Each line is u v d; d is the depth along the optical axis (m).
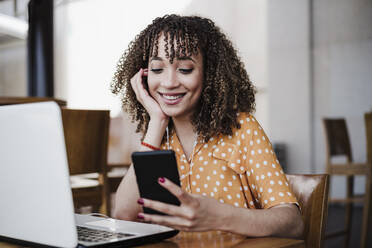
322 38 5.21
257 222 0.81
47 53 4.40
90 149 2.11
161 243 0.79
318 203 1.11
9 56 9.08
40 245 0.74
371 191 2.97
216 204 0.76
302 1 5.31
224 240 0.81
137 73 1.13
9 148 0.76
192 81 1.01
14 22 6.56
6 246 0.79
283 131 5.43
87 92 7.16
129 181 1.07
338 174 3.20
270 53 5.52
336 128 3.42
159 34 1.03
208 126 1.04
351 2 5.04
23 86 8.89
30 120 0.72
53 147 0.69
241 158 1.02
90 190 2.17
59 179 0.69
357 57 5.02
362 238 3.01
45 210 0.73
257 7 5.60
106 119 2.16
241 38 5.74
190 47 1.00
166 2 6.19
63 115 1.97
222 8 5.84
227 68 1.04
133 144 5.04
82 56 7.19
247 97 1.11
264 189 0.96
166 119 1.08
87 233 0.80
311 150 5.25
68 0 7.26
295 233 0.89
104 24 6.89
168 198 0.73
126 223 0.89
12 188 0.77
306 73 5.29
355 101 5.04
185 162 1.08
